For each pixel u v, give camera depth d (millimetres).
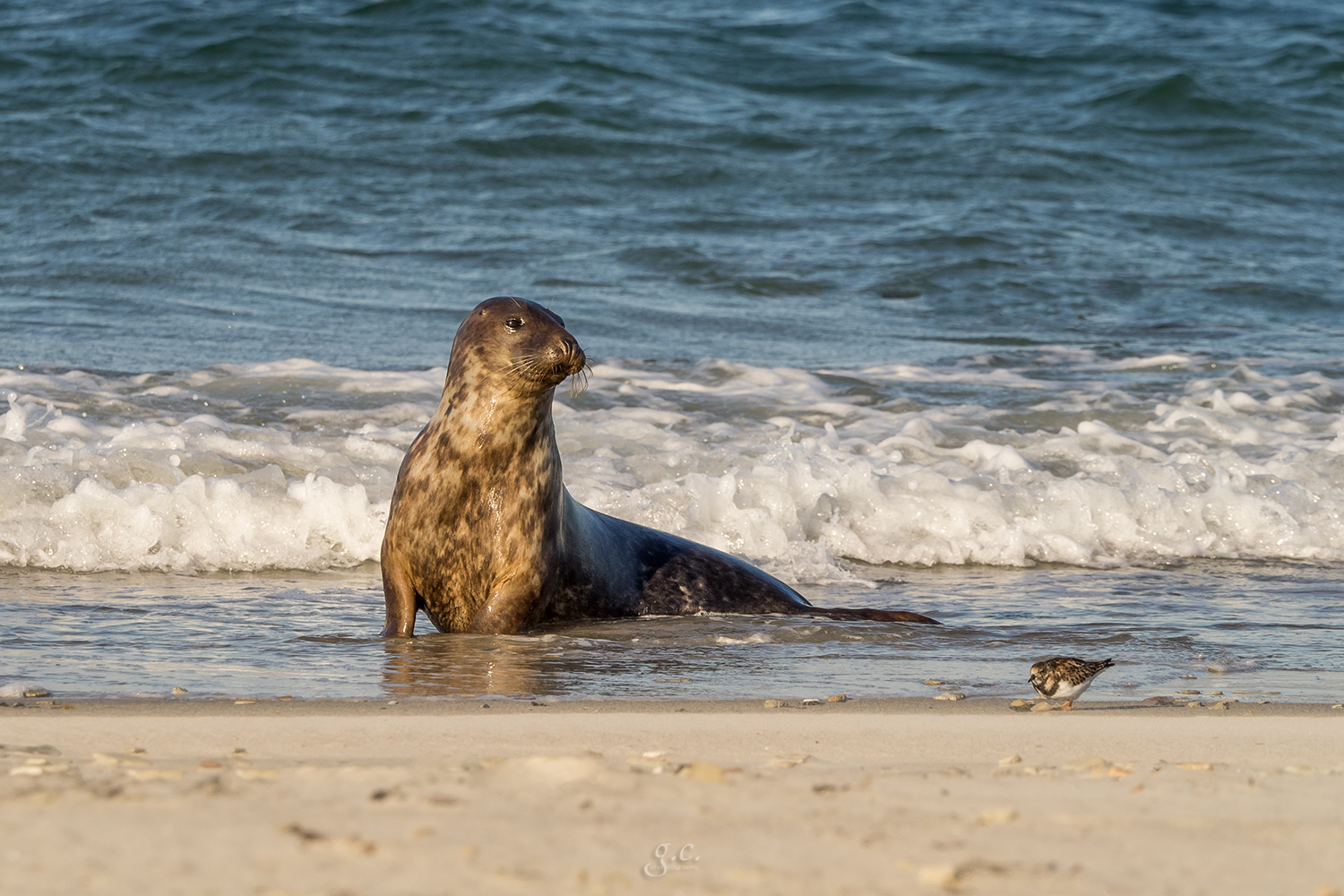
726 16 75562
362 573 18953
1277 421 28859
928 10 80625
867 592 19000
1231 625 16594
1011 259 46469
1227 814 6469
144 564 18328
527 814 6066
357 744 9047
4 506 18922
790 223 49469
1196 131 64438
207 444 22078
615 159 55156
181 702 10898
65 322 33656
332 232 44906
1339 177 60531
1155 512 22719
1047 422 28391
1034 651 14797
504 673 13078
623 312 38281
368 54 63000
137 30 62781
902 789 6973
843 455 23875
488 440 15008
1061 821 6215
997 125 63438
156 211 45594
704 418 27438
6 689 11234
